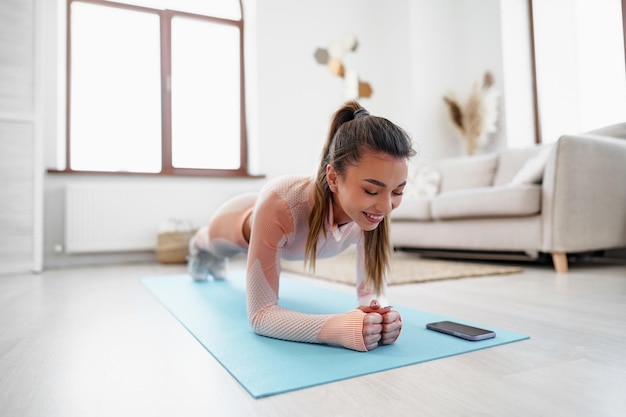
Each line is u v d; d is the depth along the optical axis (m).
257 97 4.11
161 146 3.95
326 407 0.70
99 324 1.35
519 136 3.93
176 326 1.31
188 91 4.10
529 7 3.98
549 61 3.84
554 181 2.37
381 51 4.64
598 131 2.86
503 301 1.61
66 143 3.62
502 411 0.67
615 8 3.34
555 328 1.19
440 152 4.37
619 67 3.33
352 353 0.97
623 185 2.54
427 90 4.31
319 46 4.39
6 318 1.45
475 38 4.20
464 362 0.91
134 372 0.90
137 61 3.90
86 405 0.73
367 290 1.34
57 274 2.82
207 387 0.81
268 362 0.92
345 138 0.96
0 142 2.90
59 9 3.55
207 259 2.22
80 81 3.70
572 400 0.71
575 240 2.37
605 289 1.81
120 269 3.10
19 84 2.96
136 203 3.59
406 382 0.81
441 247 3.14
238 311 1.49
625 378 0.81
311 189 1.14
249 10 4.22
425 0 4.32
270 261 1.12
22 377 0.88
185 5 4.09
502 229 2.68
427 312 1.43
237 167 4.26
